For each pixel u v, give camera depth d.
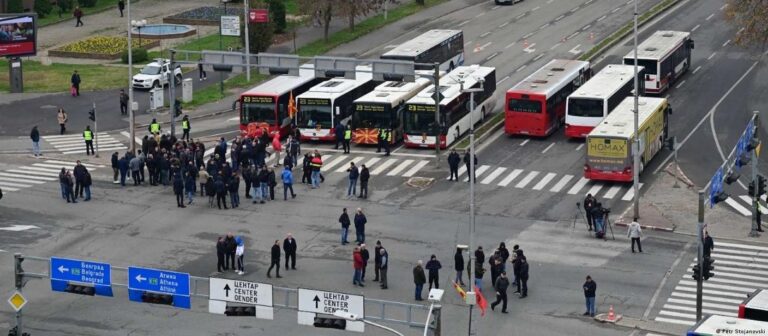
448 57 111.38
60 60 123.25
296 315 62.09
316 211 78.56
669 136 94.56
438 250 71.25
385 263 64.88
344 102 95.69
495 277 65.69
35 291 65.19
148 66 113.81
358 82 99.00
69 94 110.56
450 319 61.25
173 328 60.12
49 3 141.88
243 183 85.62
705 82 109.75
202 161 85.19
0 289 65.31
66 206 79.88
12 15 108.69
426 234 73.94
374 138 93.12
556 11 136.62
